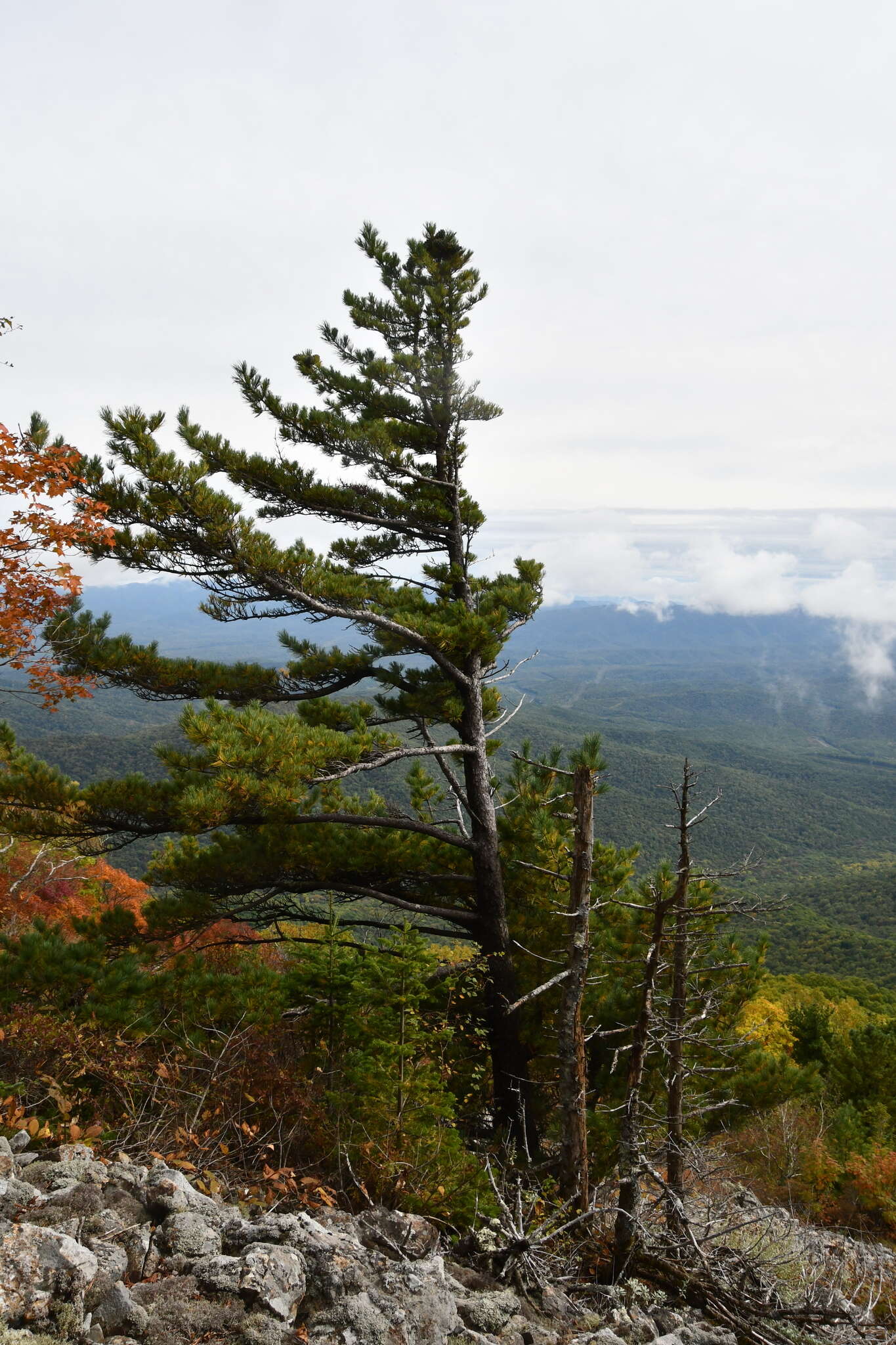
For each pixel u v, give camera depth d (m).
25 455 6.62
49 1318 3.02
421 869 11.27
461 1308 4.23
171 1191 4.13
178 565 9.21
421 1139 6.32
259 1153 5.59
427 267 12.70
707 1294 5.66
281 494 11.25
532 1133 9.73
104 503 7.72
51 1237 3.25
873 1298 6.83
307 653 12.41
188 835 10.14
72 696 7.71
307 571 9.83
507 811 12.13
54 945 7.18
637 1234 6.02
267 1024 7.27
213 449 10.27
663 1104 9.63
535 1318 4.62
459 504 13.03
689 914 6.65
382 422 11.84
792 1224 8.59
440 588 12.59
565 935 10.59
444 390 12.75
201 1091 6.06
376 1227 4.87
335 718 11.57
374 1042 6.49
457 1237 5.79
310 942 9.23
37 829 8.33
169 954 8.99
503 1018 10.12
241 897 10.24
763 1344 5.27
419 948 6.93
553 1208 6.94
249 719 8.55
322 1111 6.47
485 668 12.18
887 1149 17.50
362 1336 3.45
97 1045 5.95
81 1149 4.44
